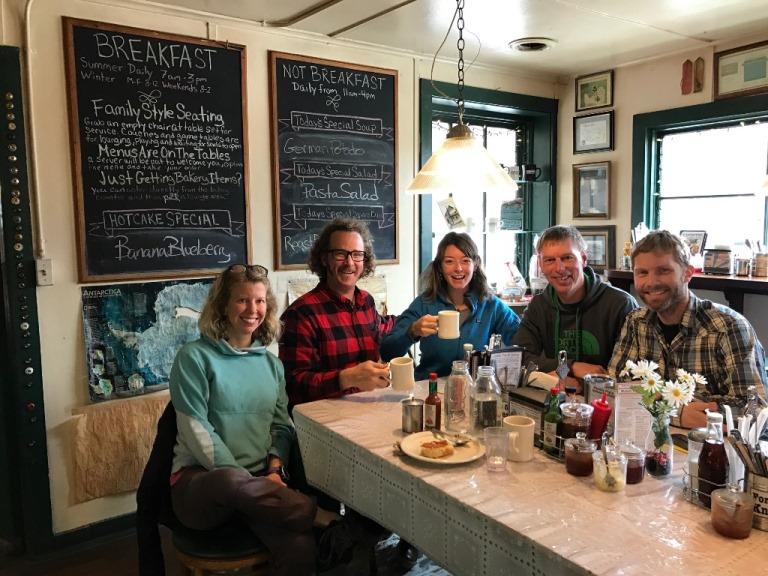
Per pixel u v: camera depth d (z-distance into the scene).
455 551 1.30
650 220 3.55
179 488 1.79
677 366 1.85
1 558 2.44
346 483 1.69
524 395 1.65
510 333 2.49
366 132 3.20
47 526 2.44
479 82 3.59
